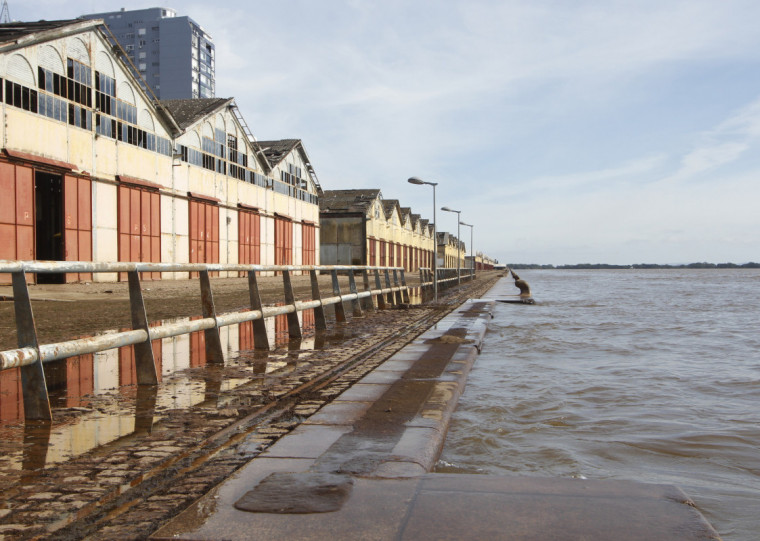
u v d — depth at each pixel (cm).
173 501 254
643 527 213
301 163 5138
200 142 3431
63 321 966
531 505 233
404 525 214
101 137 2552
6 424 385
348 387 519
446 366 622
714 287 4766
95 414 415
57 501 255
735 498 298
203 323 612
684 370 704
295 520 220
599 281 6931
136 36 13825
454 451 366
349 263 6034
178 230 3192
